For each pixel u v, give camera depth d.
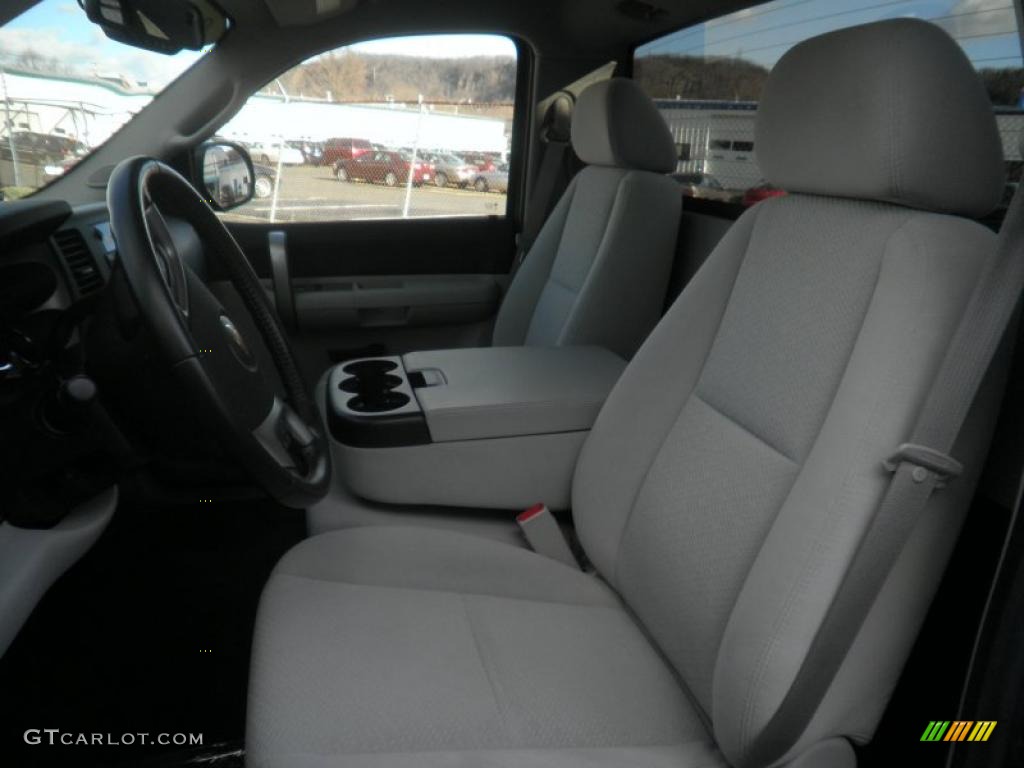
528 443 1.52
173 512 1.83
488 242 2.54
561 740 0.99
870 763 1.16
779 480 1.04
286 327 2.37
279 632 1.12
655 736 1.04
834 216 1.09
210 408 0.99
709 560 1.10
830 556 0.89
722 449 1.15
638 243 1.91
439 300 2.47
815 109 1.07
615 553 1.31
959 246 0.93
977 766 0.79
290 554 1.34
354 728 0.96
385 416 1.50
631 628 1.27
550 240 2.18
